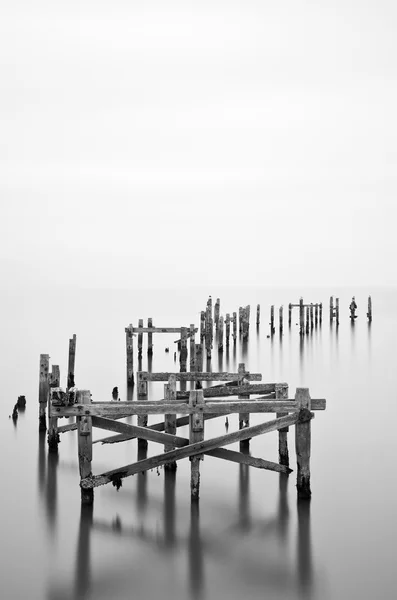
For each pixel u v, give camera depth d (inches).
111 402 720.3
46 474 768.9
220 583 530.3
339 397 1208.2
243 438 663.1
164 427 784.9
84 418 654.5
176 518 643.5
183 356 1460.4
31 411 1075.3
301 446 679.1
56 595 513.3
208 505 674.8
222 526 627.2
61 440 906.7
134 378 1368.1
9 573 544.4
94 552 579.2
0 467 792.3
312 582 530.9
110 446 873.5
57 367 912.3
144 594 514.6
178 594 514.3
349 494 703.1
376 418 1033.5
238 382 876.6
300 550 581.3
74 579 534.9
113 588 522.9
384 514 653.3
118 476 666.8
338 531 617.3
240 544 592.7
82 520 640.4
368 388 1305.4
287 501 684.1
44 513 657.0
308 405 671.1
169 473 762.8
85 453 657.0
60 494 707.4
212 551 580.1
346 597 511.2
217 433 922.7
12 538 603.2
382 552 579.5
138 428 669.3
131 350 1334.9
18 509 666.2
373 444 884.6
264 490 714.2
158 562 562.3
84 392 660.1
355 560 566.3
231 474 765.3
